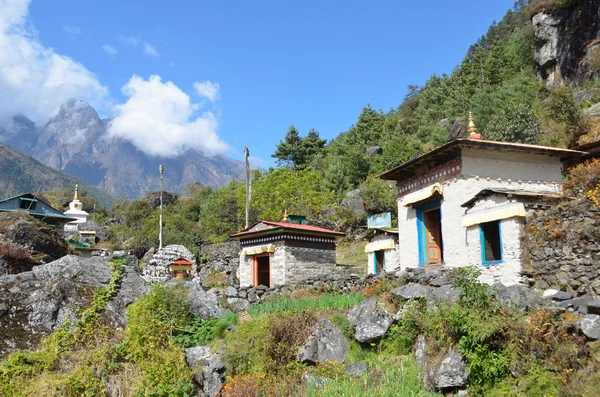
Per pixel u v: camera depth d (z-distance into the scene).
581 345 9.49
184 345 14.35
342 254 39.12
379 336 13.12
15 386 11.87
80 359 12.98
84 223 73.38
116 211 100.25
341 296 16.89
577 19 50.09
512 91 52.44
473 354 10.30
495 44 80.94
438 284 13.99
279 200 47.03
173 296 15.41
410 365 11.91
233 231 50.81
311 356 13.02
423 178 20.34
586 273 12.64
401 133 73.06
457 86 76.69
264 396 12.12
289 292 19.62
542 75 54.78
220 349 13.85
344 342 13.58
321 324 13.84
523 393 9.46
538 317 10.18
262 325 14.08
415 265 20.56
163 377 12.88
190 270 36.78
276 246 23.70
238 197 49.53
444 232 18.62
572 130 32.97
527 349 10.00
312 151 80.19
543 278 13.81
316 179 49.75
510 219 14.93
